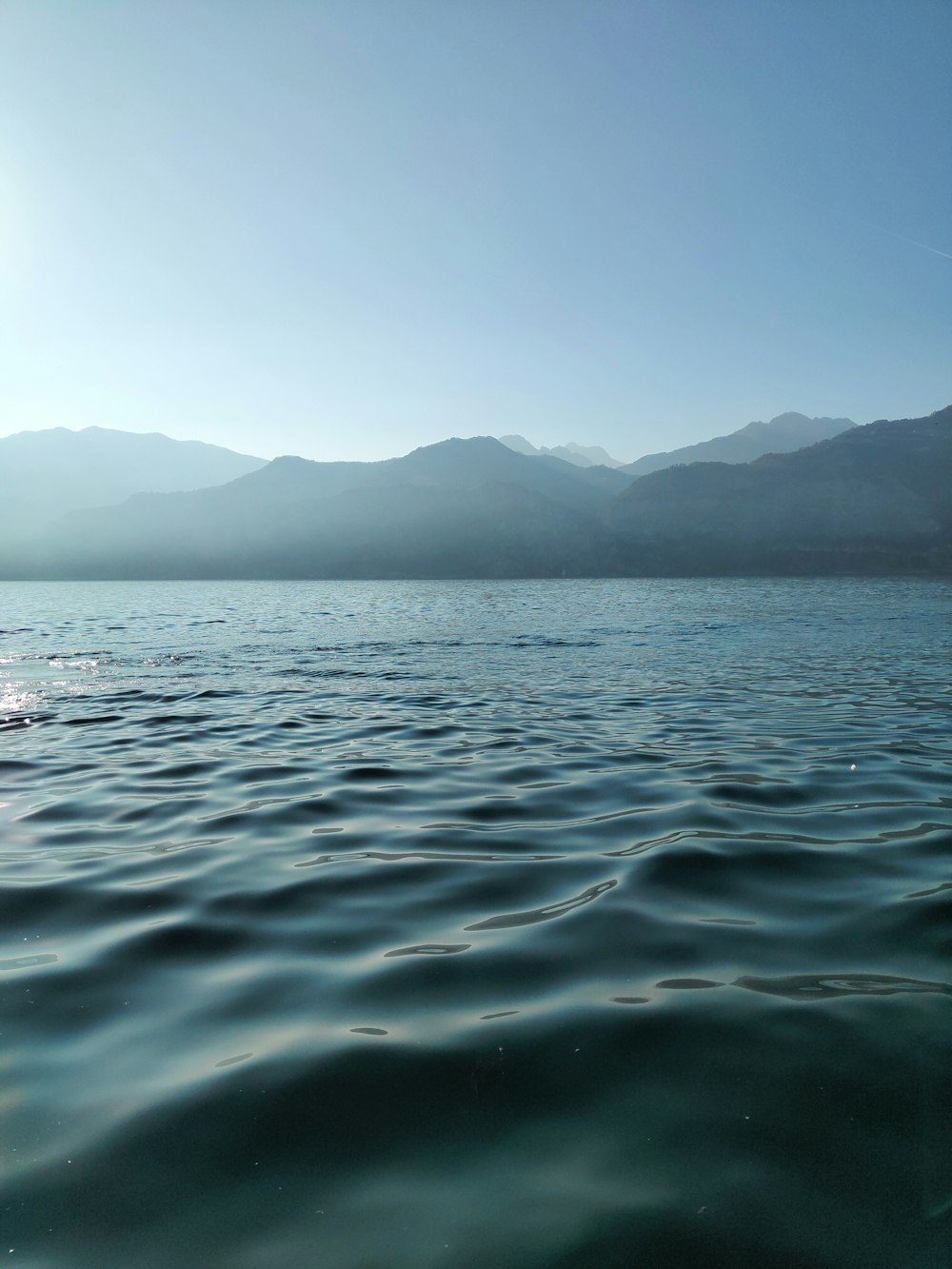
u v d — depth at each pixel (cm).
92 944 570
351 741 1336
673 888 661
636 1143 355
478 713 1614
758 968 520
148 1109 381
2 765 1177
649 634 3828
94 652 2983
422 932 584
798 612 5775
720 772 1078
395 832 834
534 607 6750
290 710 1661
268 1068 413
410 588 14150
